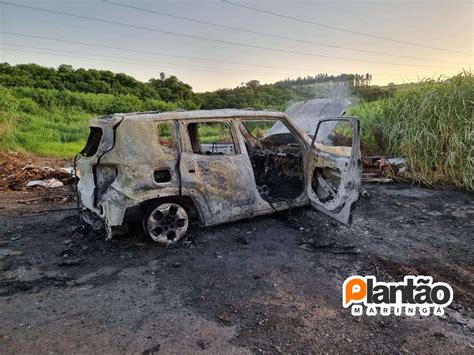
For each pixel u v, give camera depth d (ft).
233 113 14.69
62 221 16.35
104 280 10.68
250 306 9.30
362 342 7.93
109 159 12.14
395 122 28.30
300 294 9.99
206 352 7.43
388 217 17.11
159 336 7.95
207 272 11.20
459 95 23.88
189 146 13.29
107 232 12.94
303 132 15.89
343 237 14.38
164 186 12.51
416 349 7.73
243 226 15.05
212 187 13.46
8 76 140.15
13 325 8.31
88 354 7.29
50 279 10.73
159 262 11.87
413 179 24.76
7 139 42.91
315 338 8.02
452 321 8.93
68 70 183.73
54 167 34.47
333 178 14.87
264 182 17.40
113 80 191.31
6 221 16.42
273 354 7.42
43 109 109.70
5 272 11.19
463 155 23.21
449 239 14.47
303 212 16.76
